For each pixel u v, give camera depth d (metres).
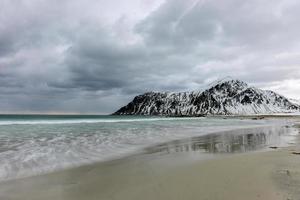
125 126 39.72
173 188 7.92
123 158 13.38
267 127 42.00
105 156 13.84
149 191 7.71
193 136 25.66
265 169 9.99
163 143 19.80
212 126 44.81
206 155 14.22
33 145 16.45
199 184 8.24
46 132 25.58
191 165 11.38
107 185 8.45
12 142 17.62
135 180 9.00
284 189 7.41
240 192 7.29
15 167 10.85
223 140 22.03
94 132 27.00
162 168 10.89
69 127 34.00
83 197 7.32
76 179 9.23
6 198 7.30
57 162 11.98
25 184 8.63
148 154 14.69
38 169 10.65
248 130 34.78
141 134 26.30
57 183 8.73
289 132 30.67
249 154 14.08
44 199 7.21
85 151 15.07
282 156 13.01
